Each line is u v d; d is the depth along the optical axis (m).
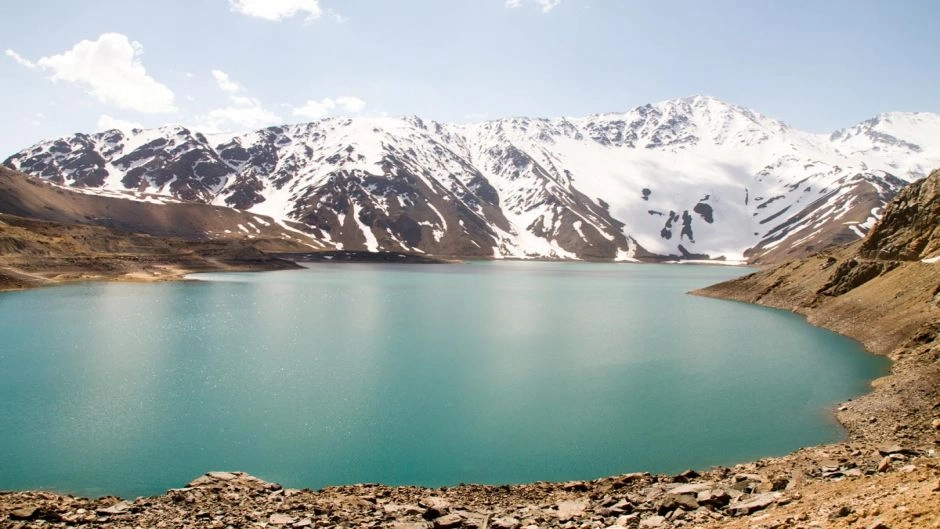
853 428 41.94
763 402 49.59
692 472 29.64
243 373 59.12
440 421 44.75
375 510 25.23
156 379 56.06
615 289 177.25
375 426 43.53
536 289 172.75
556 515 23.62
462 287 176.62
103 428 42.25
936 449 31.27
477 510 25.33
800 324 97.00
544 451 38.72
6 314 98.00
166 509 24.64
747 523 18.14
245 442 39.94
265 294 141.25
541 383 56.41
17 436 40.44
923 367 51.28
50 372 58.12
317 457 37.53
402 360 66.56
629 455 38.00
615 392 53.12
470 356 69.31
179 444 39.38
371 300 133.12
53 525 22.42
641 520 22.05
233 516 23.70
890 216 104.06
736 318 105.00
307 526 22.56
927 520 13.38
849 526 14.82
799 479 25.00
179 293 138.50
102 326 86.75
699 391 53.38
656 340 81.19
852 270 103.94
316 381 56.34
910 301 77.25
